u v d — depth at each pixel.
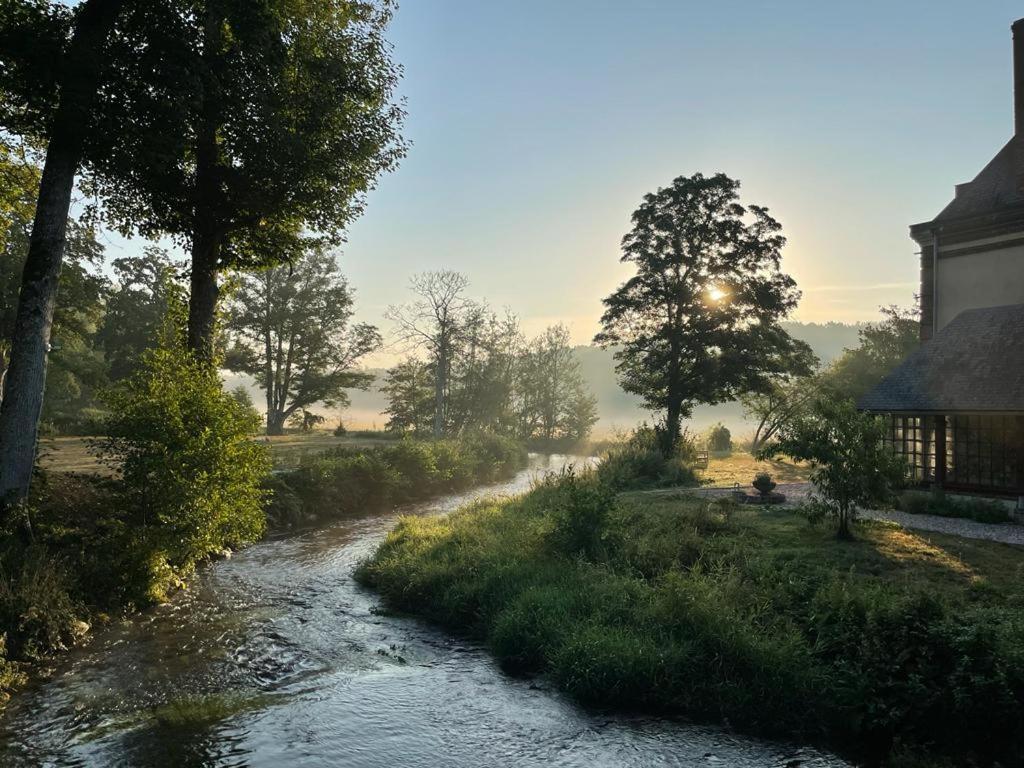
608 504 13.06
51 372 36.75
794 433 13.84
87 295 33.91
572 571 11.38
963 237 22.48
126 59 12.65
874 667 7.80
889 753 6.86
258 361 54.09
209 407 12.37
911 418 19.98
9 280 28.41
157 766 6.39
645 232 36.81
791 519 15.66
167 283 17.61
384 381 58.94
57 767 6.31
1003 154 23.72
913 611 8.34
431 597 11.99
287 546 17.39
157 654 9.39
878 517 16.00
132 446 12.15
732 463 35.19
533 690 8.47
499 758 6.78
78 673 8.62
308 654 9.65
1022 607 9.02
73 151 12.50
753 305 35.44
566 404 70.06
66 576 10.42
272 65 15.02
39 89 12.12
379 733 7.27
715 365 34.94
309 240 19.48
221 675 8.76
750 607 9.20
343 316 56.28
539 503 18.53
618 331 38.03
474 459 34.66
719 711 7.78
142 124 13.09
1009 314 19.88
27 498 11.89
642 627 9.09
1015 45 22.55
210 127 15.13
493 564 12.17
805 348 36.16
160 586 12.19
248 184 15.95
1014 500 17.02
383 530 20.06
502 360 58.91
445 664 9.37
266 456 13.56
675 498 19.25
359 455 26.88
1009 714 6.78
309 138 16.41
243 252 18.94
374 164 18.36
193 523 12.05
